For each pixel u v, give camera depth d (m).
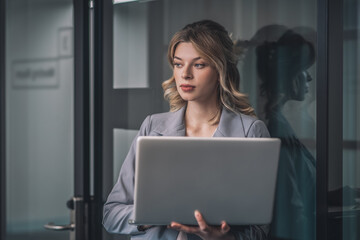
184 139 1.27
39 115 1.86
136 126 1.76
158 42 1.74
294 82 1.63
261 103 1.66
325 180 1.57
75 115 1.79
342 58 1.57
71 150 1.81
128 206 1.59
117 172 1.77
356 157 1.59
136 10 1.76
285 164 1.65
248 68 1.67
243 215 1.34
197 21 1.71
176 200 1.32
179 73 1.57
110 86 1.78
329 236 1.58
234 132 1.54
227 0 1.68
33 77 1.86
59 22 1.81
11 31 1.90
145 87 1.75
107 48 1.78
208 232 1.34
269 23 1.65
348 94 1.58
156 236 1.53
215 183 1.31
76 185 1.80
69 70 1.80
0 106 1.91
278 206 1.67
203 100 1.56
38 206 1.88
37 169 1.87
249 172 1.31
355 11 1.57
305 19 1.61
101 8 1.78
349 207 1.59
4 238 1.92
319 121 1.57
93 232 1.78
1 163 1.92
